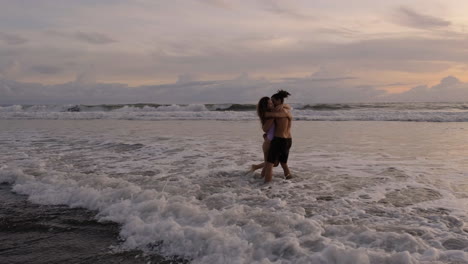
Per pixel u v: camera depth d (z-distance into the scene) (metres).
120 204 4.67
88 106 32.91
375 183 5.88
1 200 5.30
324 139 11.75
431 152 8.98
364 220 4.11
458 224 3.92
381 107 34.09
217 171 6.82
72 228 4.23
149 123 19.69
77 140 11.66
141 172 6.90
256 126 17.17
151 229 3.86
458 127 16.09
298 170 6.93
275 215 4.00
